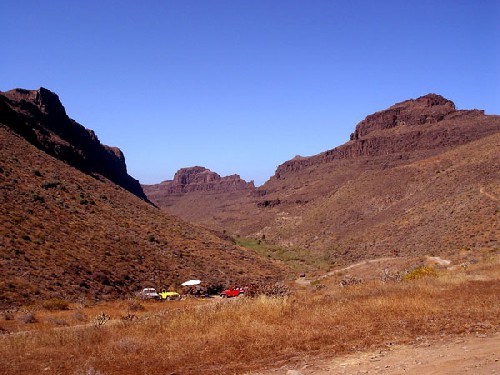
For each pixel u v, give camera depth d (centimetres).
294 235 15762
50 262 3644
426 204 10788
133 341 1132
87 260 4072
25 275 3247
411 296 1678
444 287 1953
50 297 3089
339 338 1092
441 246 6881
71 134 12138
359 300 1653
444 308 1418
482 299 1555
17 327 2058
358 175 19838
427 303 1491
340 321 1277
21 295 2948
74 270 3722
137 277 4281
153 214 7625
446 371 796
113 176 13375
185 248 6091
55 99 12256
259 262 7238
